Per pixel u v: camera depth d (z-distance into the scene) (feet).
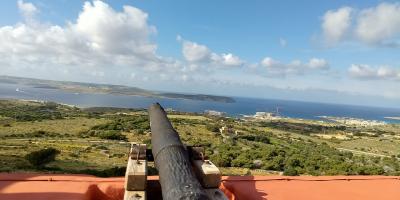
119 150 232.32
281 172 191.62
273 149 269.64
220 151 243.40
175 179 12.32
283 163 204.23
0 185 18.99
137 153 17.83
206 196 11.34
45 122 382.22
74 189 18.70
